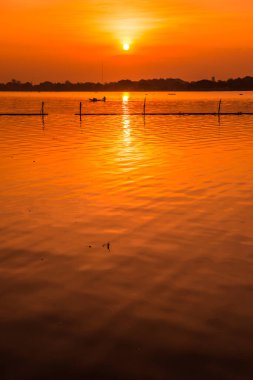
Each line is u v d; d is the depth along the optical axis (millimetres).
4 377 6191
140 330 7266
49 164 22000
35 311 7848
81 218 13102
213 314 7766
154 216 13336
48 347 6828
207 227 12344
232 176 19031
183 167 21172
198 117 59094
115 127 44688
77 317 7656
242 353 6684
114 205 14477
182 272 9445
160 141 32344
